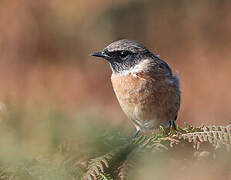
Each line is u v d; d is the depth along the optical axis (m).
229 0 18.17
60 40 15.57
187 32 17.52
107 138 5.03
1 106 5.33
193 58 17.09
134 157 4.66
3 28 14.89
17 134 5.01
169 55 17.27
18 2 15.04
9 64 14.79
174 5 17.50
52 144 4.95
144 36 17.19
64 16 15.54
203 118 15.38
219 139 4.58
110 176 4.65
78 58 15.85
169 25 17.44
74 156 4.85
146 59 8.70
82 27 15.90
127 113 8.91
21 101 5.49
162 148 4.68
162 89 8.45
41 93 14.43
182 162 4.72
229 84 15.86
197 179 4.67
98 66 16.17
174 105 8.69
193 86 16.20
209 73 16.48
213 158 4.69
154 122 8.76
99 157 4.64
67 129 5.09
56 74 15.17
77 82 15.47
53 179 4.48
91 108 5.50
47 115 5.20
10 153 4.73
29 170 4.52
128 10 16.67
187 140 4.76
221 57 16.89
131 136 5.32
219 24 17.64
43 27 15.32
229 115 15.26
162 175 4.66
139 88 8.49
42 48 15.30
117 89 8.88
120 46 8.87
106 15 16.25
